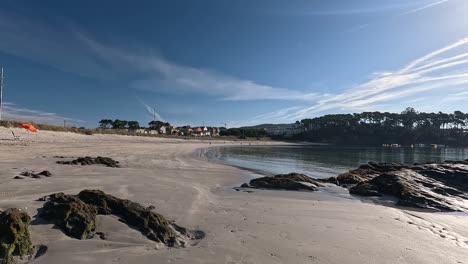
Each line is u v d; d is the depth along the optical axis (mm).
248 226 7398
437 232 7969
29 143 29953
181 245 6094
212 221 7637
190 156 33906
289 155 46188
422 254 6203
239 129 160750
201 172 19031
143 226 6242
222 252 5648
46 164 16375
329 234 7156
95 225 6008
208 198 10648
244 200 10867
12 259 4578
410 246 6641
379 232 7570
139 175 14664
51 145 31328
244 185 14547
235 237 6531
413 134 141375
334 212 9578
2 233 4711
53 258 4773
